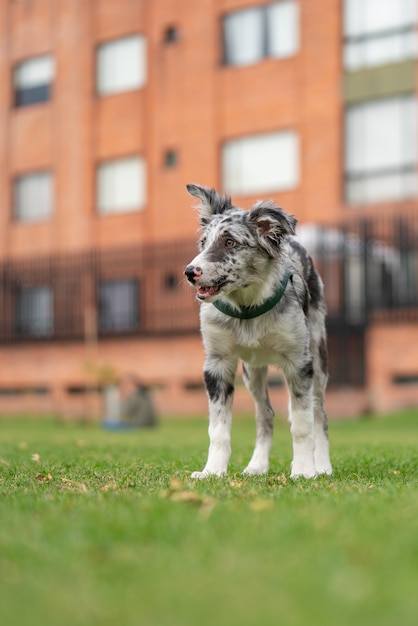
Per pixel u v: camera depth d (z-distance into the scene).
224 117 28.89
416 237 24.11
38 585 3.50
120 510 4.96
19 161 32.81
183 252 28.73
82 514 4.91
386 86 26.19
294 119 27.67
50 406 29.31
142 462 8.84
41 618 3.08
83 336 28.80
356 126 26.78
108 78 31.27
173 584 3.46
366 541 4.14
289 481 6.88
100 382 27.09
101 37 31.33
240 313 7.22
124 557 3.91
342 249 23.48
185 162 29.56
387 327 23.34
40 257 32.06
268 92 28.14
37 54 32.69
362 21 26.70
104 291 29.86
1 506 5.32
